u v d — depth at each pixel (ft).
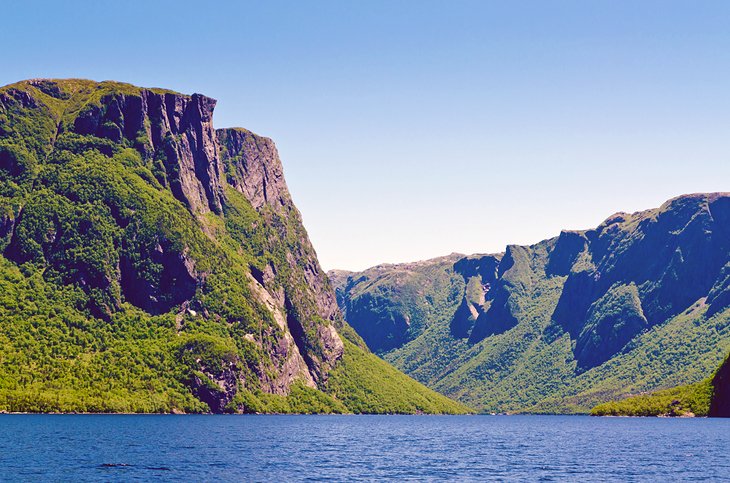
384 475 491.31
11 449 568.41
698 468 547.08
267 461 548.72
